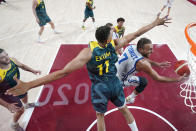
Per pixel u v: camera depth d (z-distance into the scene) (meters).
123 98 1.91
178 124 2.54
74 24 6.25
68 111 2.76
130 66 1.97
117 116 2.64
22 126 2.50
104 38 1.46
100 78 1.67
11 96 2.03
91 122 2.56
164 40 5.11
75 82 3.41
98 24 6.26
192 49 2.30
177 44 4.88
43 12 4.55
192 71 2.25
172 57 4.22
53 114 2.70
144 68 1.83
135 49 2.00
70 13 7.35
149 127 2.48
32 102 2.92
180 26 6.13
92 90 1.77
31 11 7.49
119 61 2.15
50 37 5.27
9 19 6.59
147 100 2.97
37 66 3.87
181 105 2.86
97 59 1.51
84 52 1.46
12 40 5.05
